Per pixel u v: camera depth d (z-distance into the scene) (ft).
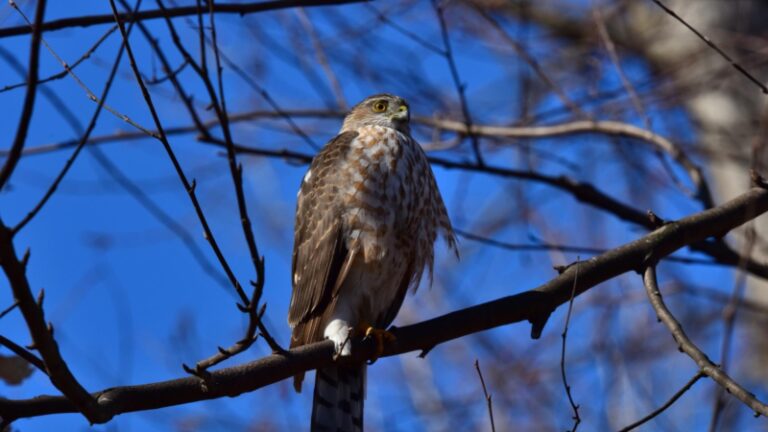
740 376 51.11
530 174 39.99
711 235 30.37
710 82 46.78
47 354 21.25
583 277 28.99
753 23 49.34
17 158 18.93
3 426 22.75
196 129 41.39
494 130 42.57
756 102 46.70
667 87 47.06
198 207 22.03
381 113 37.17
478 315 28.63
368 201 31.86
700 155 48.11
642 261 29.40
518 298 28.68
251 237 21.88
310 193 33.01
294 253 33.17
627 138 47.55
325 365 27.14
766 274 35.32
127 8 30.96
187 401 24.39
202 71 21.52
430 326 28.81
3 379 24.08
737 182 45.42
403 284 33.12
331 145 33.78
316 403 31.32
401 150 32.81
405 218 32.30
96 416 22.67
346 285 32.09
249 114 42.80
